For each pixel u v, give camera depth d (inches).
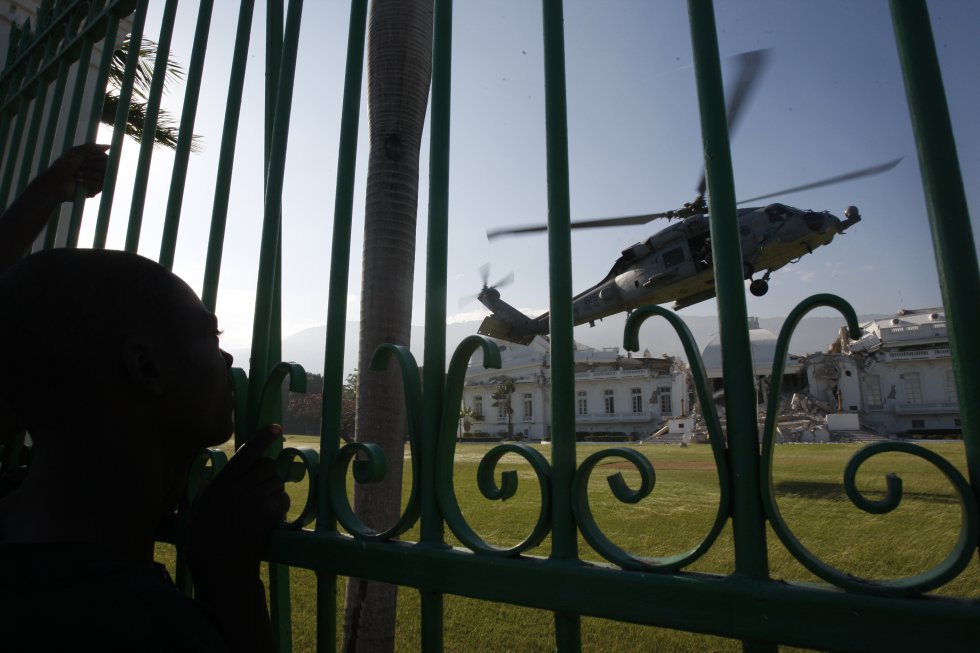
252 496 43.8
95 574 28.0
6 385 32.0
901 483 28.2
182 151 71.6
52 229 87.9
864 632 28.2
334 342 51.5
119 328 32.2
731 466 33.3
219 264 66.2
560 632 36.2
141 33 82.3
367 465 44.2
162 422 34.1
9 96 114.0
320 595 46.3
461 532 40.6
